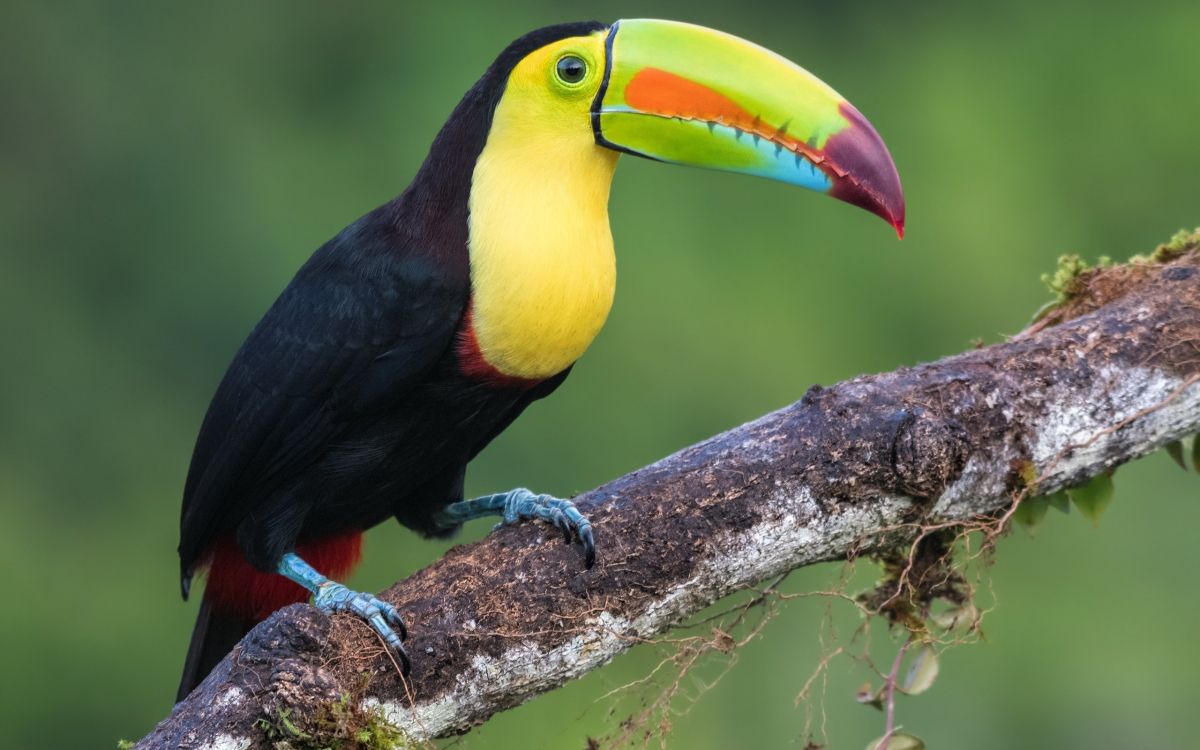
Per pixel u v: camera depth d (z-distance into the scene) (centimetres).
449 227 640
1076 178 1905
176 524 1723
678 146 638
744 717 1162
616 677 977
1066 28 2008
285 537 670
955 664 1348
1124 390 612
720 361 1664
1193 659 1466
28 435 1761
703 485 588
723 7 2084
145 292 1858
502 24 2014
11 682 1527
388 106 1952
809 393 605
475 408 664
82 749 1527
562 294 632
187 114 1947
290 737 522
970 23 2069
